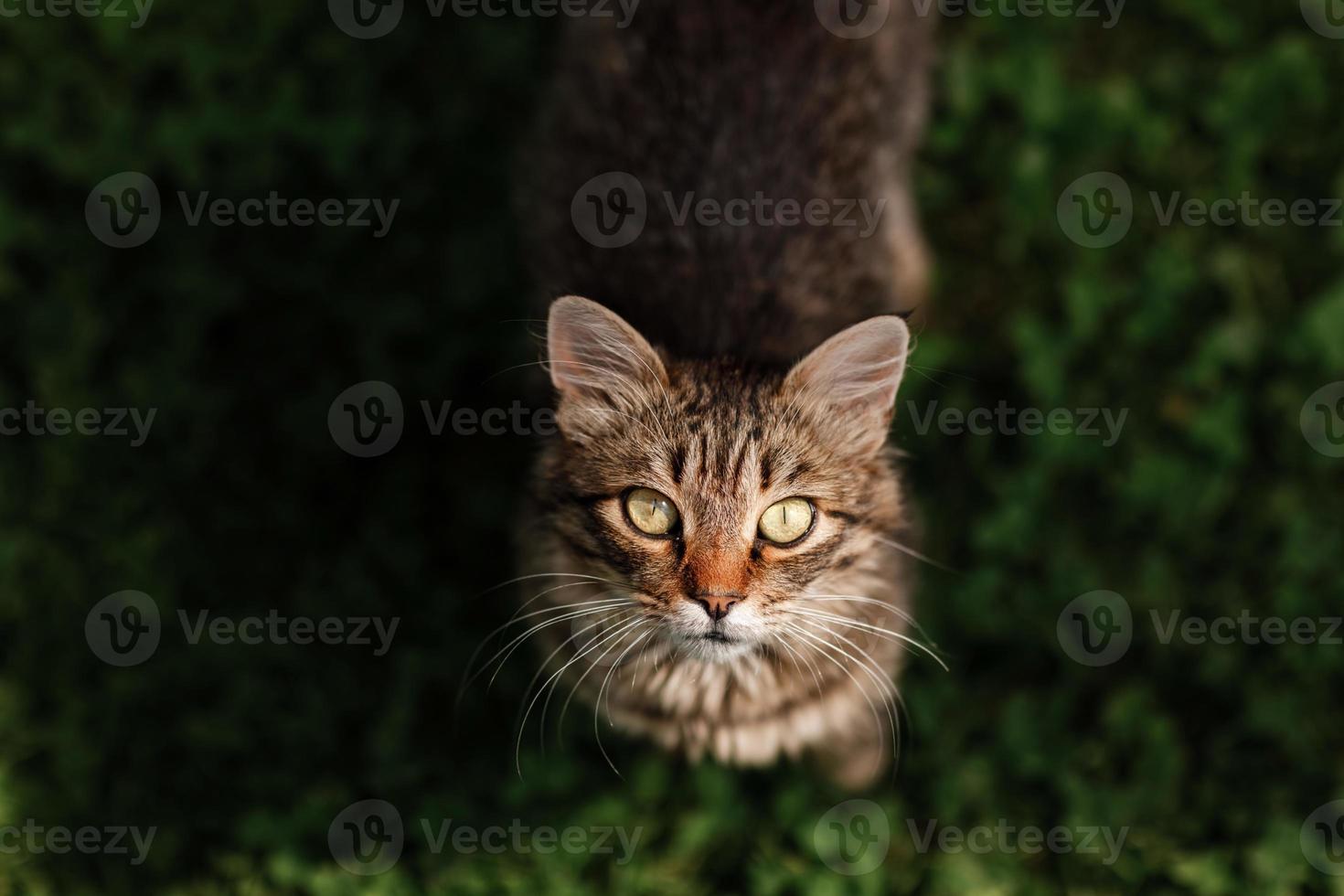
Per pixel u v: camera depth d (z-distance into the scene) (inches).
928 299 60.9
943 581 59.6
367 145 61.4
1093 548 59.8
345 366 60.9
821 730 56.3
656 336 55.8
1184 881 57.6
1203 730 58.9
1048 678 59.3
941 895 57.9
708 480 53.3
